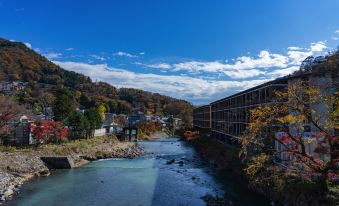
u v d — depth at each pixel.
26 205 33.06
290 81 43.34
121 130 131.75
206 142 83.25
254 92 55.09
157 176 49.41
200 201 35.22
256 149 33.00
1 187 38.75
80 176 49.03
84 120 84.56
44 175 48.97
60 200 35.22
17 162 49.84
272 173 31.62
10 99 68.00
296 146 26.88
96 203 34.34
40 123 66.06
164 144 108.44
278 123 26.92
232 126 69.75
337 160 23.42
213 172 52.09
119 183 44.28
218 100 84.81
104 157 71.12
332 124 23.77
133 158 71.31
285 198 29.56
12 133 64.94
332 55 42.16
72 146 68.88
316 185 25.98
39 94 164.00
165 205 33.84
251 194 36.97
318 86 37.06
